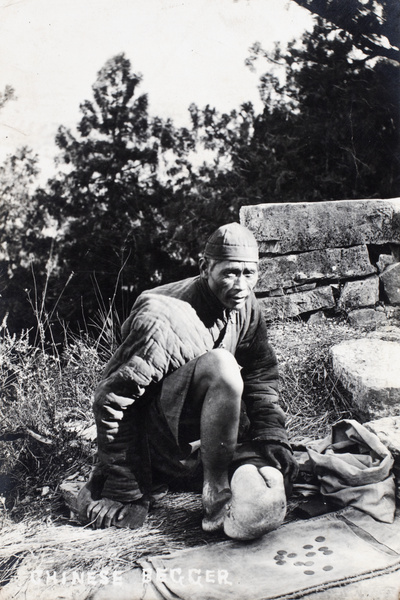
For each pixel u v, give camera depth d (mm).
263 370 3209
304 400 3924
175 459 3010
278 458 2992
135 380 2803
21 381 3926
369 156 6070
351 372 3680
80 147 6121
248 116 6195
